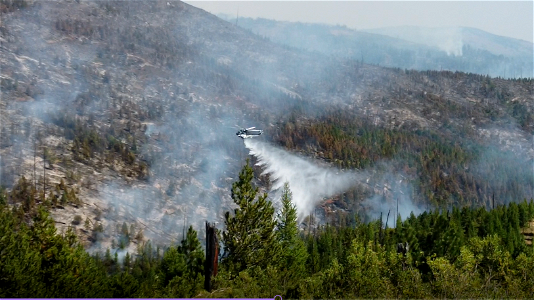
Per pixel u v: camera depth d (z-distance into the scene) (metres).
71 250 57.75
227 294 48.41
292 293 50.06
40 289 51.72
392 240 102.94
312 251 94.94
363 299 48.03
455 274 50.50
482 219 119.00
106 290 55.28
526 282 53.69
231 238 59.25
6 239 54.66
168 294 50.94
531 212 137.00
